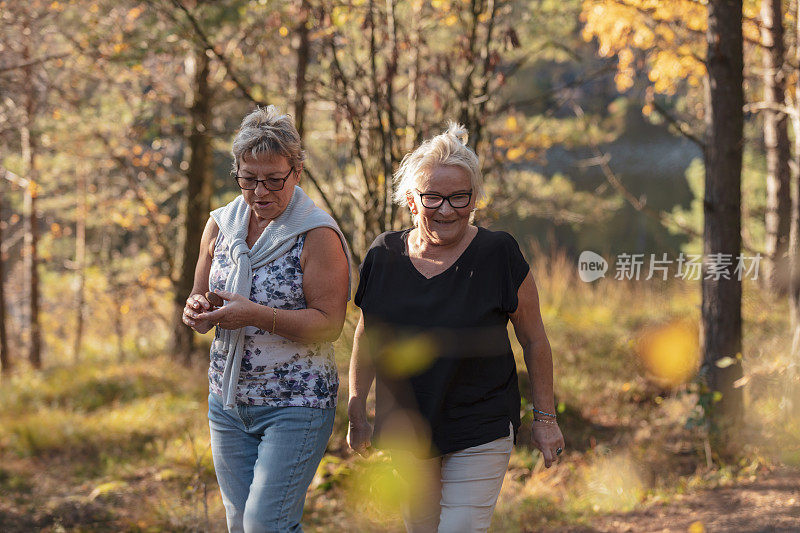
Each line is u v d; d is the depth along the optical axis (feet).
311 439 10.28
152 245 57.36
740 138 21.75
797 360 21.09
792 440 19.79
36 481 24.14
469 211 10.13
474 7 23.13
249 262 10.31
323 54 24.76
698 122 37.58
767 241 35.50
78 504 21.27
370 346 10.45
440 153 10.07
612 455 20.56
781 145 34.71
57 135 41.91
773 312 29.63
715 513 16.14
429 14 25.22
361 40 24.93
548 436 10.57
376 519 17.07
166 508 19.60
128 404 35.22
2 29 34.42
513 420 10.34
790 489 16.88
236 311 9.75
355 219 26.61
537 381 10.60
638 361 28.99
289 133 10.24
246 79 27.43
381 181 24.13
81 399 37.35
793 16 27.84
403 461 10.66
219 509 19.36
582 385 28.12
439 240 10.14
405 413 10.10
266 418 10.30
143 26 27.94
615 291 38.01
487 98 22.88
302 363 10.34
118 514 20.31
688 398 24.76
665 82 27.91
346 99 23.15
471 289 10.00
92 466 25.64
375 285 10.44
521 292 10.27
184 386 38.19
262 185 10.16
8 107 39.63
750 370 24.02
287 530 10.07
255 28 26.48
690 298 34.40
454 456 10.09
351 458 21.02
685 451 21.50
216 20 26.07
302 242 10.30
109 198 58.29
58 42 36.88
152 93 38.34
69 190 61.16
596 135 32.45
